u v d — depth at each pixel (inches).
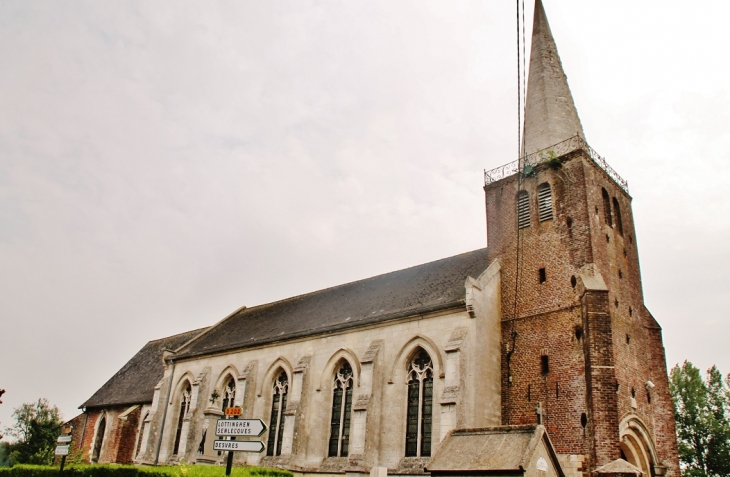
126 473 1000.9
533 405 1183.6
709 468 2201.0
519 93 897.5
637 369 1234.6
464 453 728.3
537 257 1318.9
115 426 2161.7
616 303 1245.7
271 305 2160.4
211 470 926.4
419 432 1213.1
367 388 1301.7
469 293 1232.2
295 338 1595.7
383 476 965.8
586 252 1224.2
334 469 1312.7
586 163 1318.9
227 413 769.6
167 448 1847.9
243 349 1758.1
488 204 1499.8
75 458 2086.6
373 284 1780.3
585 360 1123.9
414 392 1272.1
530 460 657.0
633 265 1382.9
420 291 1476.4
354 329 1451.8
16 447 2305.6
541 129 1476.4
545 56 1584.6
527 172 1403.8
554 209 1327.5
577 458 1066.7
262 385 1626.5
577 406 1107.9
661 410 1256.2
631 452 1154.7
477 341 1214.3
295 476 1353.3
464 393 1137.4
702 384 2301.9
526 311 1284.4
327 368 1470.2
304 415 1441.9
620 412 1114.7
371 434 1252.5
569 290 1219.2
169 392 1959.9
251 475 921.5
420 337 1291.8
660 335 1321.4
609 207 1364.4
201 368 1883.6
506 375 1257.4
